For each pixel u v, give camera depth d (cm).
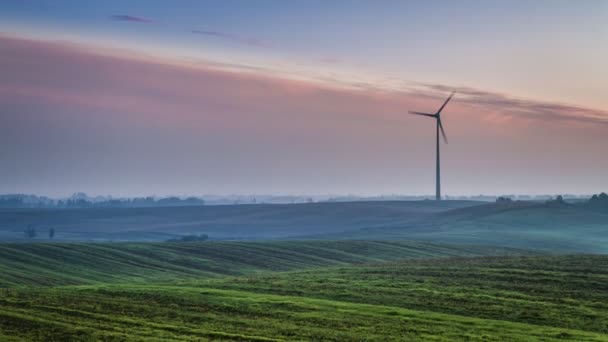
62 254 11394
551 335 4541
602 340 4375
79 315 5119
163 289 6762
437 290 6794
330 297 6378
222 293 6450
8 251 11069
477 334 4559
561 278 7544
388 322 4994
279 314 5316
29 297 6000
